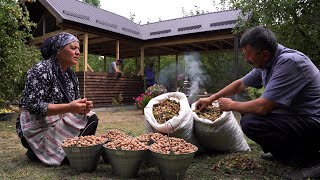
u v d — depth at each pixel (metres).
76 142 2.24
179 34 9.14
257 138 2.30
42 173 2.23
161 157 1.97
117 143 2.18
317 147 2.27
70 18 7.66
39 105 2.35
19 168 2.37
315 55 5.08
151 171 2.31
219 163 2.49
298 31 5.19
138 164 2.12
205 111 3.01
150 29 10.86
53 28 9.01
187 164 2.00
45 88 2.48
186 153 1.95
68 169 2.34
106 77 8.77
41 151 2.52
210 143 2.86
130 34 9.64
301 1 4.99
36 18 9.64
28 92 2.45
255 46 2.11
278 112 2.23
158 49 11.58
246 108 2.18
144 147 2.13
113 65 9.15
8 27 5.70
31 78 2.46
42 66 2.53
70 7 8.98
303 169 2.15
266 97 2.09
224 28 8.13
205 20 9.91
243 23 6.23
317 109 2.14
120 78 9.30
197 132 2.83
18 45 5.79
